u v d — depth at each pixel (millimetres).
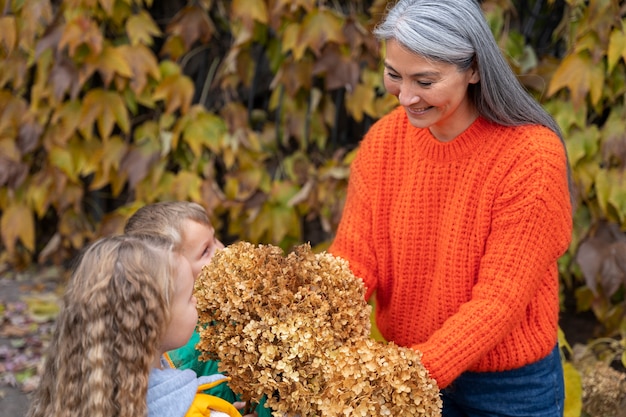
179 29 3332
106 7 3230
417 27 1566
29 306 3613
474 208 1771
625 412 2701
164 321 1529
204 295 1661
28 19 3326
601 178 3066
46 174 3641
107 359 1469
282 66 3289
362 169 1972
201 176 3547
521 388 1902
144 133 3512
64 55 3342
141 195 3535
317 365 1545
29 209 3756
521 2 3250
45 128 3621
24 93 3732
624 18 2957
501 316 1700
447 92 1624
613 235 3121
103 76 3307
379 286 2020
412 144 1870
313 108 3402
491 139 1751
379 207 1939
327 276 1695
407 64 1604
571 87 2963
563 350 3182
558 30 3125
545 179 1677
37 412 1585
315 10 3143
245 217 3451
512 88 1704
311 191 3348
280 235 3393
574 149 3066
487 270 1731
